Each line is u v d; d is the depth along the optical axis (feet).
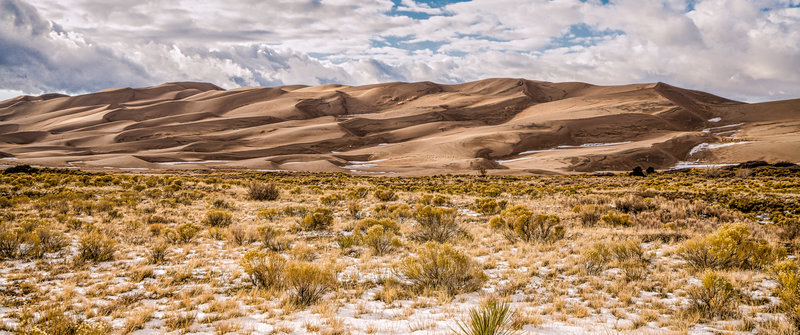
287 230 56.34
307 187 130.52
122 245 43.91
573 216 65.82
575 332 20.36
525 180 202.69
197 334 21.13
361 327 21.61
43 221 51.85
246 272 31.27
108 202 71.26
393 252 42.50
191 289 29.58
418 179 216.33
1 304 25.41
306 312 24.67
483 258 39.32
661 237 46.91
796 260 33.88
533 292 28.50
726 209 72.43
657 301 25.49
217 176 207.62
